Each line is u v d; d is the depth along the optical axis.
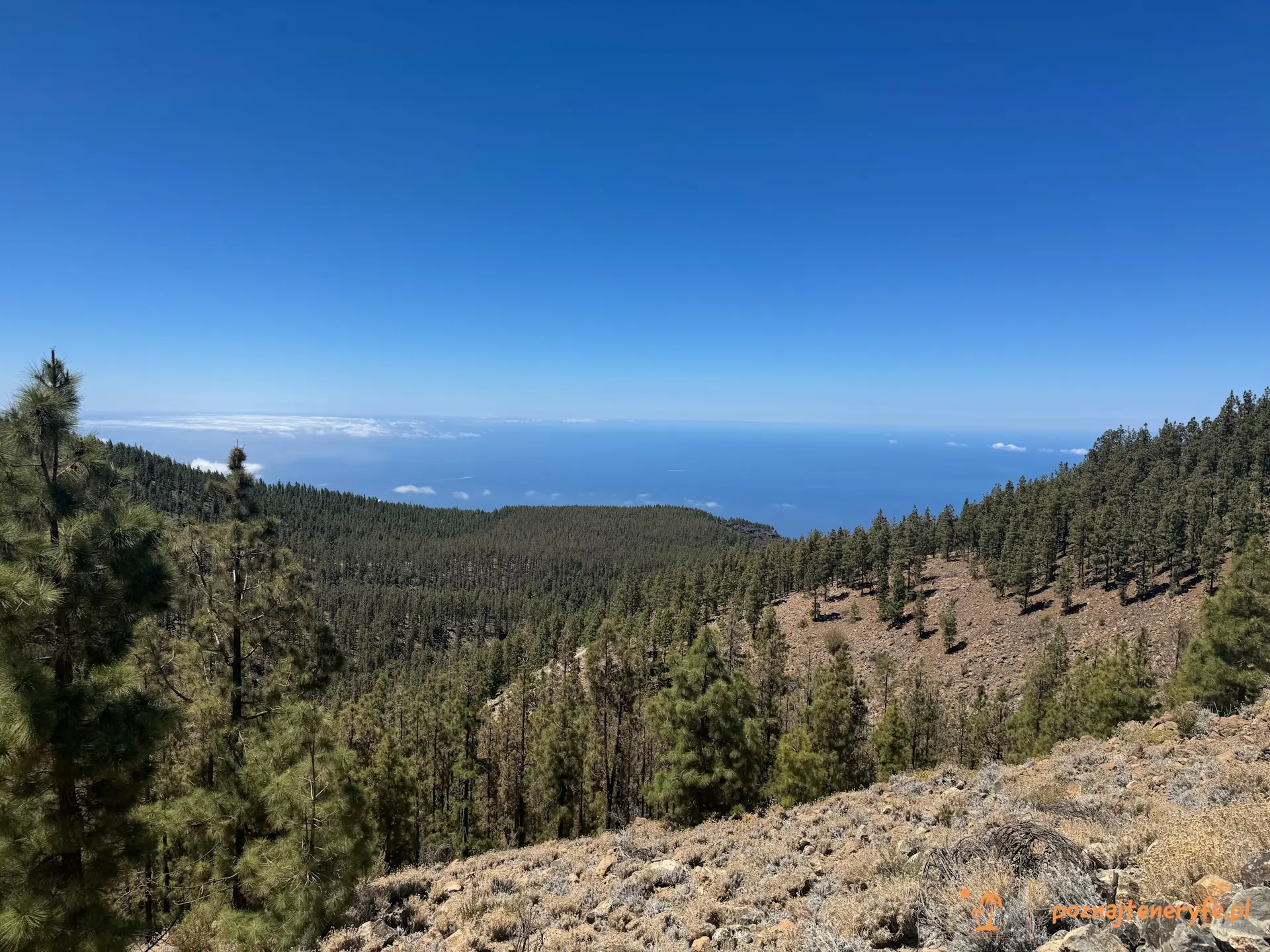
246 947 10.92
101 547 9.23
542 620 140.25
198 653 14.04
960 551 126.00
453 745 42.81
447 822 44.72
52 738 8.48
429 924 11.67
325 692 15.66
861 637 96.44
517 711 54.06
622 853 14.95
